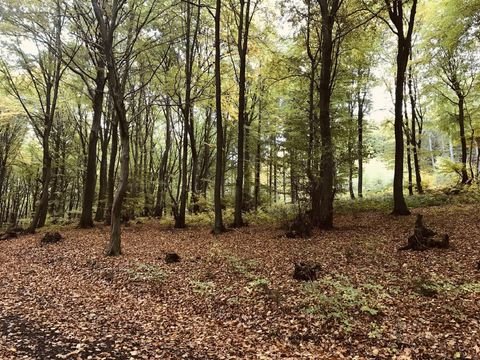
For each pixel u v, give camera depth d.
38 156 34.53
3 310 8.13
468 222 13.22
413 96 24.14
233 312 7.91
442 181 29.11
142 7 17.70
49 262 13.08
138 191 28.84
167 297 9.02
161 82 20.69
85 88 24.72
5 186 43.69
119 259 12.61
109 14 12.80
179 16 19.48
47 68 22.09
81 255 13.58
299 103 22.34
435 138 46.28
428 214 15.60
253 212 22.30
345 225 15.84
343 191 20.64
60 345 6.39
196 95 20.80
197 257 12.37
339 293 8.00
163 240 16.25
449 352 5.62
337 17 16.06
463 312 6.73
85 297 9.12
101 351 6.21
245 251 12.75
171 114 30.28
